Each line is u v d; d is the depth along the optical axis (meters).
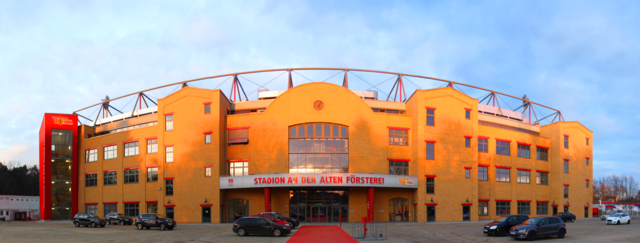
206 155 55.88
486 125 65.25
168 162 57.81
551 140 70.50
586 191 73.44
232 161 56.69
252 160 55.94
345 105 56.19
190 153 56.66
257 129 56.44
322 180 51.81
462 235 35.41
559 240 30.58
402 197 56.66
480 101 70.88
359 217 54.53
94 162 66.56
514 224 34.97
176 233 37.78
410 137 57.47
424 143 55.94
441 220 55.19
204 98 57.03
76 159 68.12
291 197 55.19
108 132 70.12
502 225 34.81
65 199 66.94
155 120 63.88
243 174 56.16
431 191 55.66
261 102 60.66
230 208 56.50
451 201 56.06
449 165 56.69
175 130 57.94
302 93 56.28
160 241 30.58
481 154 61.09
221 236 35.00
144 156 60.12
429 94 57.16
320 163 55.06
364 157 55.44
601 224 49.81
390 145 56.59
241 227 35.47
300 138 55.62
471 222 54.41
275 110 56.31
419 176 55.06
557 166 68.88
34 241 29.70
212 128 56.09
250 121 56.81
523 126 70.69
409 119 57.91
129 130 62.31
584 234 35.06
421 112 56.41
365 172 55.12
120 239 31.69
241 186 53.50
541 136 72.62
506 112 72.94
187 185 56.19
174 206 56.34
